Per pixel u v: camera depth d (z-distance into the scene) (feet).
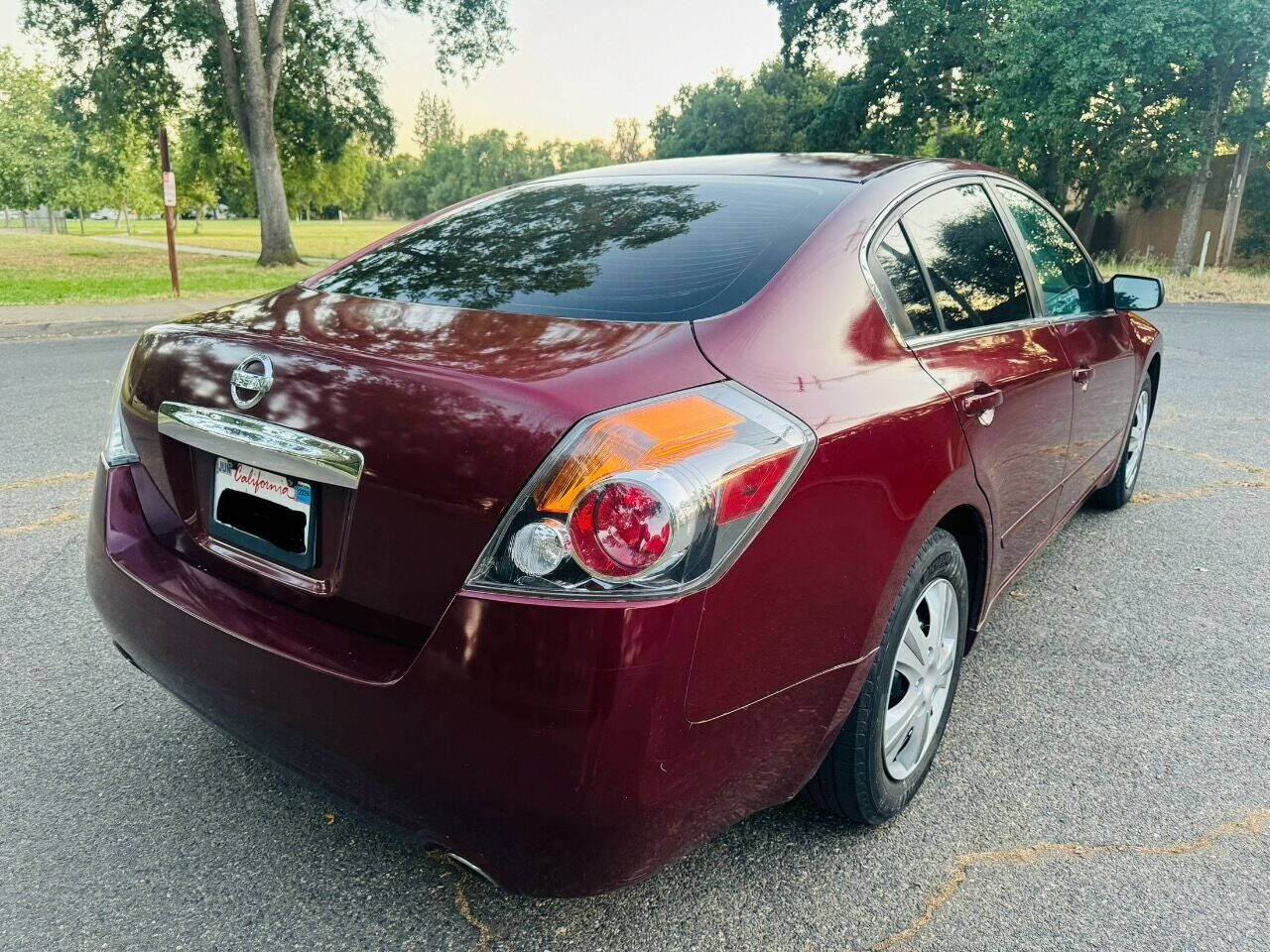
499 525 4.93
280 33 82.17
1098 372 11.25
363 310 6.90
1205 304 56.34
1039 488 9.78
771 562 5.36
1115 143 77.30
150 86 80.33
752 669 5.40
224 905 6.51
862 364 6.65
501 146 449.06
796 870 6.99
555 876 5.17
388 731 5.24
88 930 6.23
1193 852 7.29
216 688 6.07
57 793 7.70
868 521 6.11
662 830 5.19
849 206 7.49
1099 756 8.63
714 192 8.04
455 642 4.98
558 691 4.75
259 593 6.18
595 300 6.54
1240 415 23.35
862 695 6.58
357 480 5.45
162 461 6.86
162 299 49.49
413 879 6.84
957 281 8.46
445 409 5.23
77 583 11.80
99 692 9.30
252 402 6.04
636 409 5.11
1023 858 7.18
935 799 7.92
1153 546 14.10
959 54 98.99
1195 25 61.77
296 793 7.82
